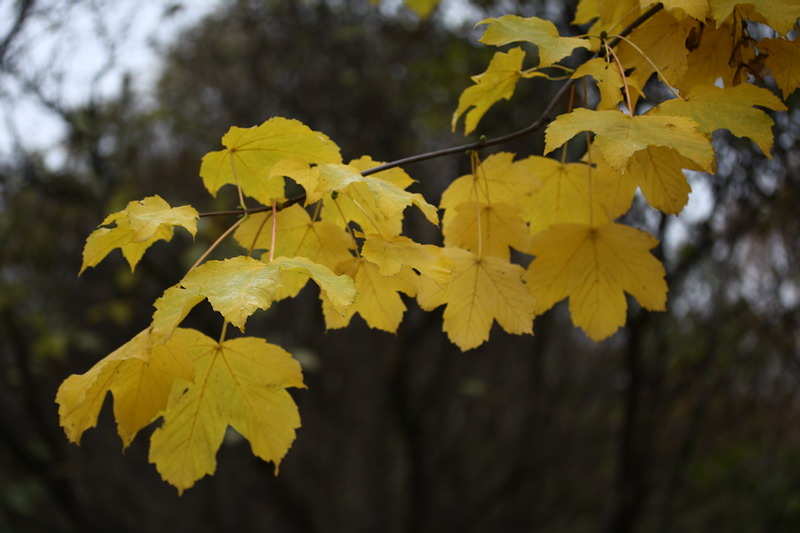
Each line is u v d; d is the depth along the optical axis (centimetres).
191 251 501
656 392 528
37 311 580
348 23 587
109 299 677
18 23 467
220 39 640
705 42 144
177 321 99
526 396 661
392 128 604
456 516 696
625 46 145
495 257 138
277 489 596
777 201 419
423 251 117
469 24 506
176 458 126
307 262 107
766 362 532
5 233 561
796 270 461
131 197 518
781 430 571
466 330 135
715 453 578
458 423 756
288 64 611
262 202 143
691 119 114
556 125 114
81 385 106
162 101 664
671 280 466
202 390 126
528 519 704
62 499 583
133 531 658
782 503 563
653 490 593
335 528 739
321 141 132
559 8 417
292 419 127
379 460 732
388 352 641
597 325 151
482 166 147
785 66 135
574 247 148
